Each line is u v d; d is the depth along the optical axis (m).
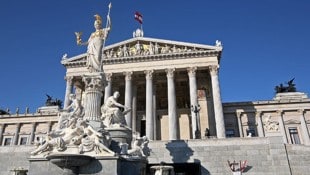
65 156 13.24
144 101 63.56
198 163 31.03
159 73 57.78
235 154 31.19
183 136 59.78
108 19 21.30
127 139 17.75
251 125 62.41
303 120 61.41
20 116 69.38
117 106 19.45
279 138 31.27
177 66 54.66
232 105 63.88
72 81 56.69
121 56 56.31
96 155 13.97
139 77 60.25
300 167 29.95
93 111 18.02
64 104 54.00
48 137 15.53
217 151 31.52
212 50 54.34
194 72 53.81
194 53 54.62
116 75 57.00
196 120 44.78
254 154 30.97
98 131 15.35
